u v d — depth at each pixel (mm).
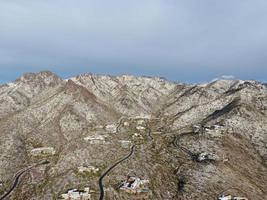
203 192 148500
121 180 161750
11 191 155625
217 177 164125
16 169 180750
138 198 144125
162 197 146375
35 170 177375
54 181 160625
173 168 180750
